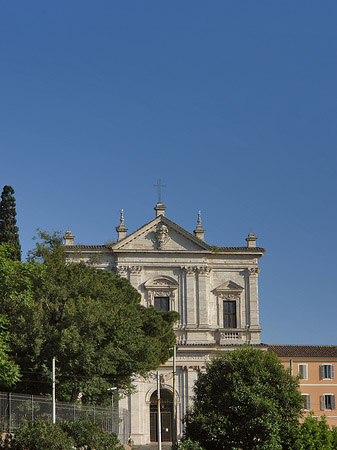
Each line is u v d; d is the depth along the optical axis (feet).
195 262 296.51
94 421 186.70
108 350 203.21
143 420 282.97
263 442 175.01
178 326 291.79
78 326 203.92
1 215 301.22
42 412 183.73
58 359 199.11
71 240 298.56
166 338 239.91
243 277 299.79
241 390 183.73
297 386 191.42
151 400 289.33
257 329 295.07
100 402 213.46
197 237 298.15
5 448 154.20
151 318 236.84
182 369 288.10
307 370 304.50
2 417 175.52
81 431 162.91
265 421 176.86
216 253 297.74
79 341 198.90
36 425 160.86
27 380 200.95
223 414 184.44
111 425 200.75
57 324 207.92
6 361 178.19
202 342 290.76
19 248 300.81
